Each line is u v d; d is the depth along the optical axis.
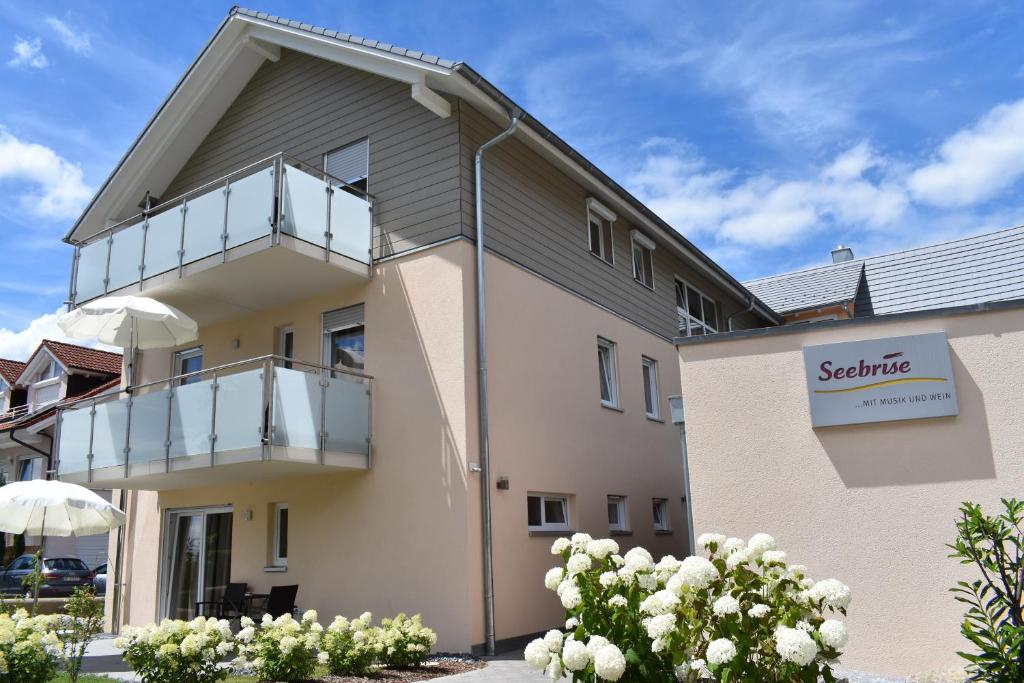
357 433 10.66
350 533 10.77
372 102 12.04
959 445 7.14
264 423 9.51
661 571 4.68
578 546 4.85
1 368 27.31
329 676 7.96
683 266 17.81
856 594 7.23
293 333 12.16
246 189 10.55
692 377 8.20
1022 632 4.67
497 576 10.11
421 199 11.15
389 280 11.22
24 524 9.91
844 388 7.57
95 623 7.55
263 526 11.75
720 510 7.85
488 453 10.30
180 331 12.45
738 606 4.02
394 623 8.84
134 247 11.91
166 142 13.95
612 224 14.87
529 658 4.40
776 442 7.77
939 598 6.95
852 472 7.45
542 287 12.25
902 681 6.73
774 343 7.95
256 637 7.80
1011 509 5.14
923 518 7.14
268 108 13.38
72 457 11.84
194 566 12.69
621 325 14.52
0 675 6.44
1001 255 17.88
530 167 12.48
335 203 11.03
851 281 20.12
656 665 4.25
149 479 11.39
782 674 3.90
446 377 10.38
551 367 12.12
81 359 24.91
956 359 7.30
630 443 14.05
